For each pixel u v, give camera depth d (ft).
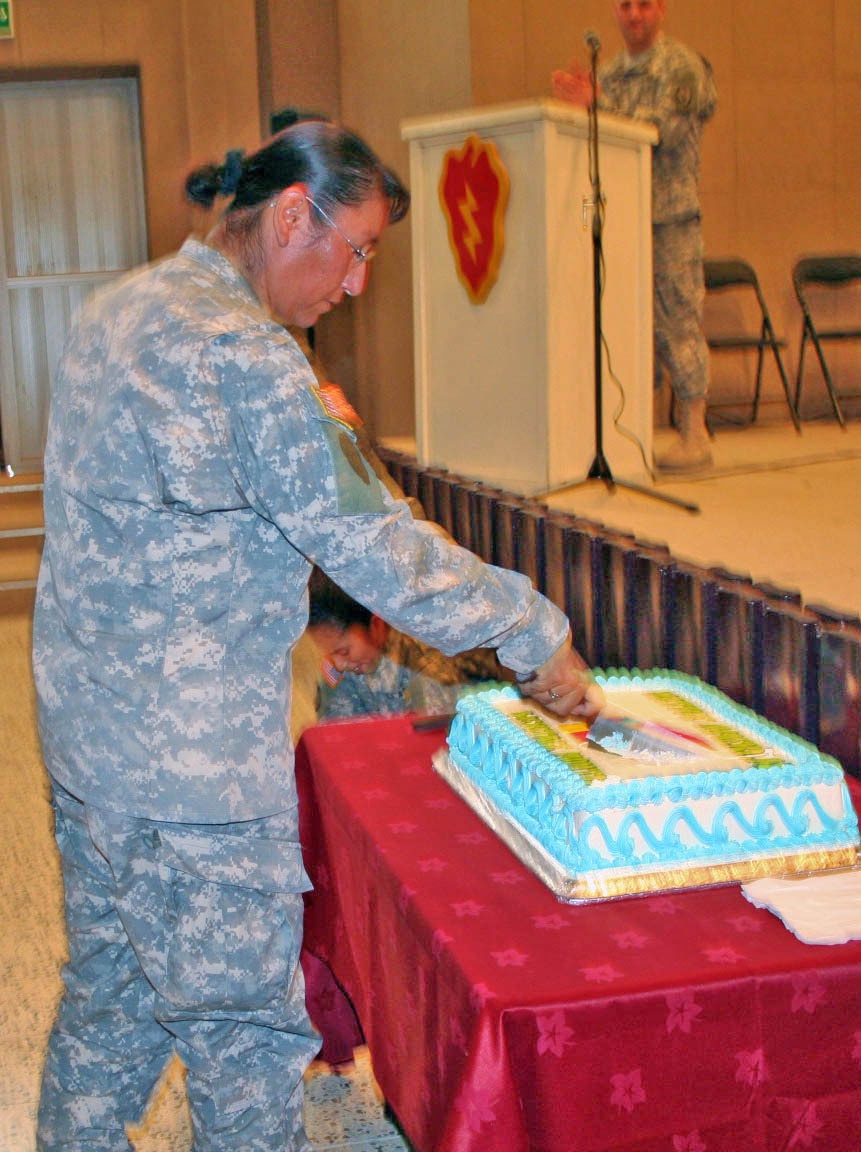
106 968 5.21
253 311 4.56
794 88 23.27
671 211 15.58
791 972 4.12
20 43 22.65
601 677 6.35
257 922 4.83
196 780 4.52
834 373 24.35
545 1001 3.98
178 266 4.70
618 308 14.32
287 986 4.95
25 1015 8.14
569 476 13.89
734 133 22.99
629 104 15.57
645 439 14.98
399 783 5.98
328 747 6.48
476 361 14.30
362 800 5.76
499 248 13.60
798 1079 4.19
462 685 7.47
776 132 23.30
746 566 10.28
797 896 4.57
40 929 9.31
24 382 25.22
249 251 4.73
